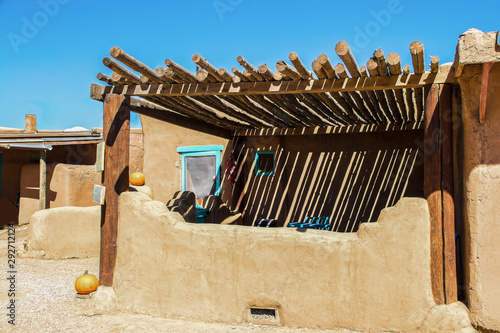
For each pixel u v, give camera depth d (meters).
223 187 11.98
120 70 5.79
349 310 5.32
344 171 11.04
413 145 10.35
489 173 4.88
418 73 5.13
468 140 4.98
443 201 5.07
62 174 14.75
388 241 5.21
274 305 5.61
